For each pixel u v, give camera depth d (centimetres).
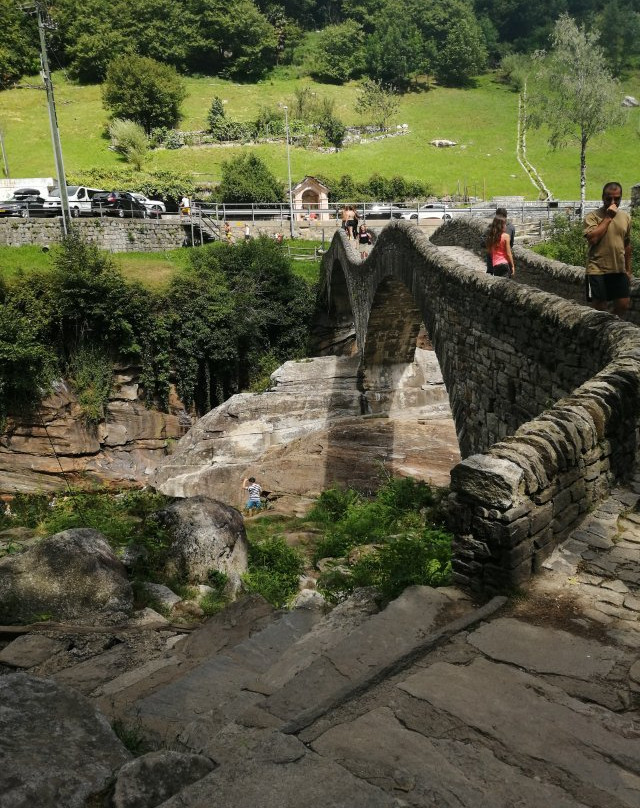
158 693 468
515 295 961
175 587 870
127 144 6594
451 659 402
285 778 302
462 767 311
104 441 3100
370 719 345
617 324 730
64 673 556
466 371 1182
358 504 1822
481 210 3994
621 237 830
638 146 7438
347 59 9706
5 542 1155
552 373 859
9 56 8575
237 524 1023
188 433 2744
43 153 6594
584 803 291
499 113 8731
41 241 3591
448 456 2338
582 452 552
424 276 1480
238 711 400
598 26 10712
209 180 5938
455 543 507
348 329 3422
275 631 575
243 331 3269
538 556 502
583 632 428
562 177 6612
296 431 2642
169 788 307
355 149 7219
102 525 1189
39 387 2902
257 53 9525
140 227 3775
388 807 284
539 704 359
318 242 4150
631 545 524
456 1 10906
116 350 3106
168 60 9319
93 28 8875
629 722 346
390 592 548
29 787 314
